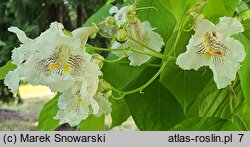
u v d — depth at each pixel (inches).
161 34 10.6
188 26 9.7
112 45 10.4
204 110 10.5
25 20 58.5
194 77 10.2
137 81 10.8
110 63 10.9
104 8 12.1
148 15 10.8
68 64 8.6
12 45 55.1
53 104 11.4
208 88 10.3
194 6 9.0
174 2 9.3
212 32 8.9
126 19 9.7
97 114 9.4
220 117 10.5
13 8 58.1
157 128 10.7
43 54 8.6
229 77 8.6
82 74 8.6
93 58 9.2
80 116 8.9
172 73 10.2
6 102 63.6
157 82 10.9
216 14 9.4
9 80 9.0
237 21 8.6
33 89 86.6
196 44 8.8
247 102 8.8
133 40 9.4
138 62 10.0
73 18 64.2
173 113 10.7
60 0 57.4
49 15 59.4
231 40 8.7
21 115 67.4
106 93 9.3
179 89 10.2
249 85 8.9
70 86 8.4
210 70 10.2
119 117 11.7
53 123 11.5
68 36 8.5
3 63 55.2
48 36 8.5
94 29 9.5
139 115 10.8
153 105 10.8
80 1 55.5
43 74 8.6
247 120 10.1
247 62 9.0
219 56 8.7
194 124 9.6
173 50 9.6
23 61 9.0
